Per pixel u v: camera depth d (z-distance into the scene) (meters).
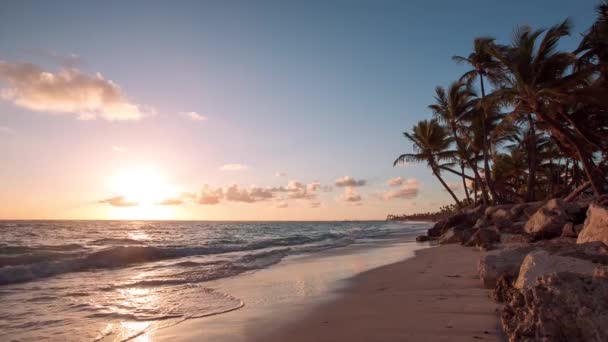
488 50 23.72
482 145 34.38
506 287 6.77
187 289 9.88
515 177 47.16
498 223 20.81
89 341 5.79
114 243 26.14
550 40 21.36
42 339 5.88
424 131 38.56
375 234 43.69
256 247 24.78
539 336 3.78
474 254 15.45
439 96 35.09
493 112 31.11
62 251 18.70
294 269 13.66
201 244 26.86
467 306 6.66
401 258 16.42
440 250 18.67
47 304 8.15
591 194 32.00
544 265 6.20
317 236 39.66
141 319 6.99
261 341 5.61
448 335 5.19
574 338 3.66
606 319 3.56
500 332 5.17
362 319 6.43
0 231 39.69
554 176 44.94
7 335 6.05
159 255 17.97
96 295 9.09
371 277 11.36
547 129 25.03
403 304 7.31
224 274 12.46
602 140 23.66
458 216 29.64
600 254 6.62
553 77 21.36
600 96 19.84
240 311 7.52
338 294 9.04
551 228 15.16
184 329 6.34
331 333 5.79
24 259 14.66
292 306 7.86
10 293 9.26
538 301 4.01
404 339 5.20
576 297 3.82
